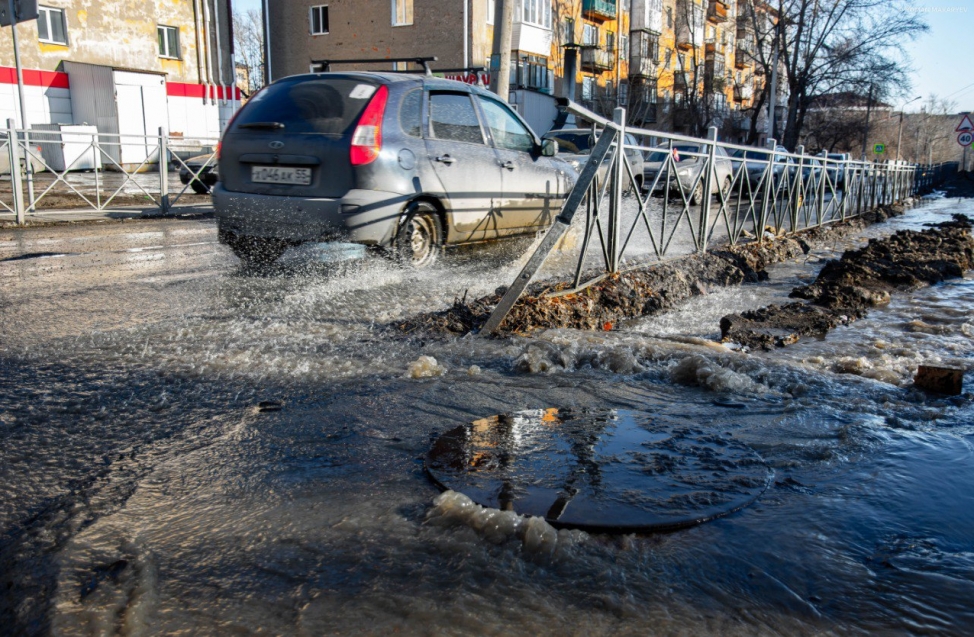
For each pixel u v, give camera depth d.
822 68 39.56
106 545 1.88
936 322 5.08
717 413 2.97
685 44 50.25
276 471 2.35
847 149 62.00
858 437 2.71
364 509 2.08
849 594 1.73
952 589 1.75
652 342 4.04
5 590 1.69
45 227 9.66
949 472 2.42
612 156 5.27
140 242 8.04
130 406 2.94
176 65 28.30
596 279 5.30
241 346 3.80
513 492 2.19
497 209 6.35
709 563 1.84
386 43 30.77
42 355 3.61
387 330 4.18
